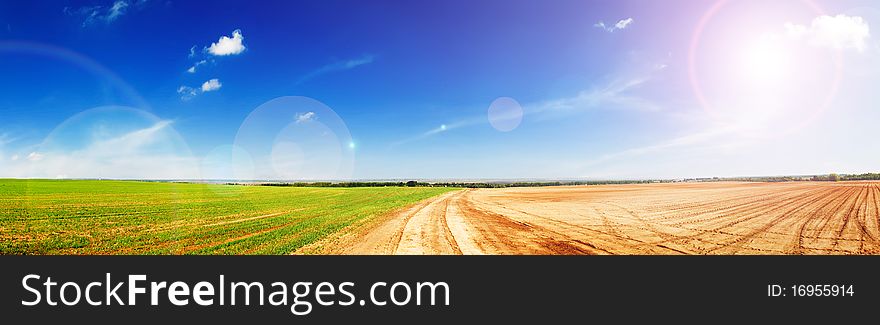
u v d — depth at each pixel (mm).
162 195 48094
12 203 34250
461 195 52875
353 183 119562
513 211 27188
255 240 15562
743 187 67812
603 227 18594
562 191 64125
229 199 43469
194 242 15570
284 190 70500
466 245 13992
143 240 16109
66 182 76812
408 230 17578
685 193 50406
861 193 41812
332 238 15484
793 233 16547
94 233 18094
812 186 64875
